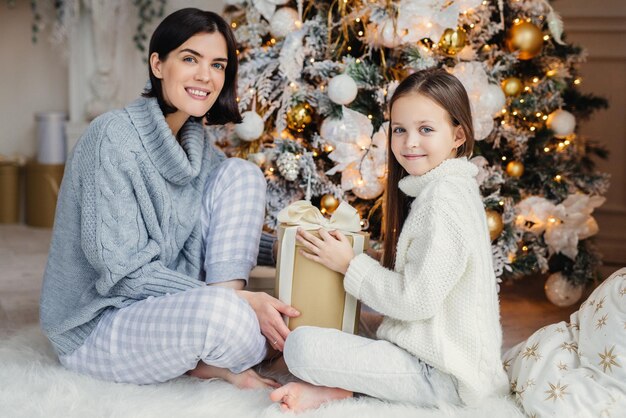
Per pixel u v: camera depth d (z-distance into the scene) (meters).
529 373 1.45
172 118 1.69
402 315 1.43
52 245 1.65
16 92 4.30
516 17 2.29
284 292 1.56
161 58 1.63
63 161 4.06
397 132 1.55
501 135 2.22
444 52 2.09
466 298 1.42
